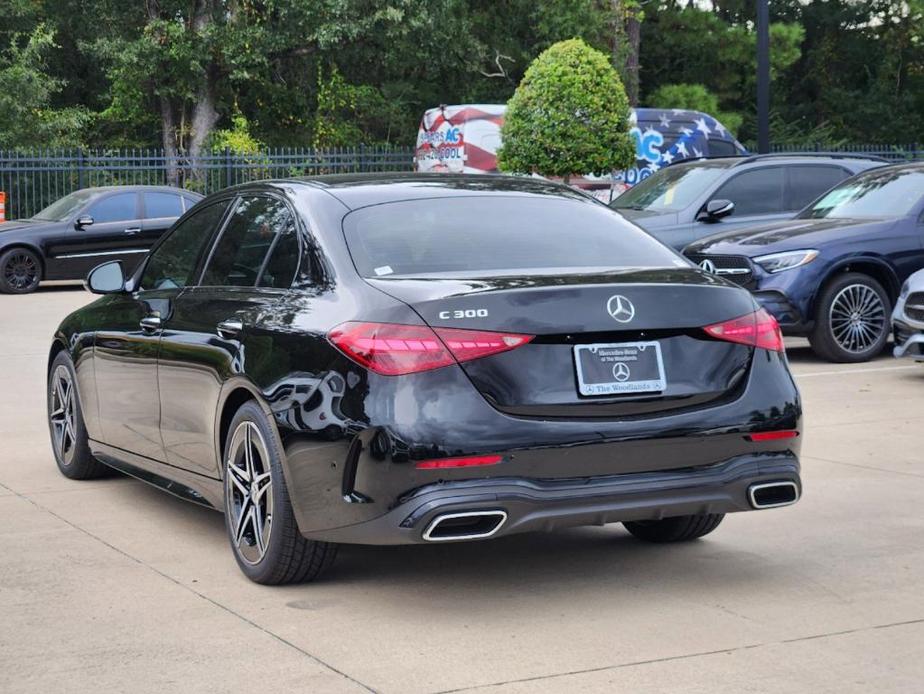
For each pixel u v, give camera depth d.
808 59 47.91
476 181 5.51
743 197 13.56
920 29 45.84
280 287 5.05
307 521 4.54
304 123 36.31
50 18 33.72
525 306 4.35
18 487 6.84
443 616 4.52
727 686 3.79
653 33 40.03
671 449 4.45
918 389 9.90
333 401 4.40
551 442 4.29
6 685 3.85
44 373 11.28
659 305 4.51
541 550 5.47
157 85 32.59
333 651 4.14
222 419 5.14
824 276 11.35
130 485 6.90
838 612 4.53
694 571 5.10
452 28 31.53
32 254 20.06
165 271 6.15
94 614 4.56
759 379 4.66
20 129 29.03
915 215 11.75
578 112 20.22
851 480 6.78
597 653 4.10
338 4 29.55
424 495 4.21
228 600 4.73
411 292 4.43
